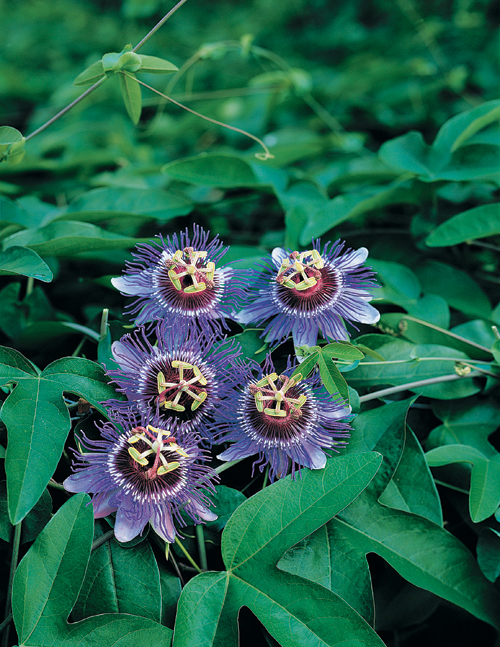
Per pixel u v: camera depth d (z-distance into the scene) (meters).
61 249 0.64
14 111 1.42
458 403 0.63
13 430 0.54
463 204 0.79
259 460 0.56
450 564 0.55
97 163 0.93
